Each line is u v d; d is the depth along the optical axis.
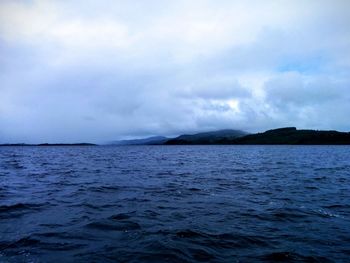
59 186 22.86
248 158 70.81
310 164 49.41
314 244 9.77
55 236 10.38
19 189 21.36
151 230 11.15
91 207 15.21
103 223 12.09
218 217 13.27
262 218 13.12
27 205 15.56
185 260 8.34
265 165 47.16
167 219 12.86
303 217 13.31
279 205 15.86
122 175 31.23
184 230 11.12
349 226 11.91
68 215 13.48
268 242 9.95
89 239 10.09
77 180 26.80
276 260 8.45
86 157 78.88
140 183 24.67
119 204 16.02
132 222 12.26
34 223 12.12
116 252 8.87
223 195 18.97
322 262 8.34
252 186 22.95
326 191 20.61
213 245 9.59
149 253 8.79
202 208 15.13
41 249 9.09
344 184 24.17
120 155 92.81
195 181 26.08
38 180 26.86
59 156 86.19
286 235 10.71
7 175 31.28
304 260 8.47
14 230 11.11
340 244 9.77
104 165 47.53
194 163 52.62
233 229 11.41
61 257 8.47
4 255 8.59
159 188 21.84
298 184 24.12
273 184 24.08
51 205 15.65
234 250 9.20
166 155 91.44
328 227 11.75
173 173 33.62
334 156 79.81
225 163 52.50
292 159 65.62
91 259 8.33
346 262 8.33
